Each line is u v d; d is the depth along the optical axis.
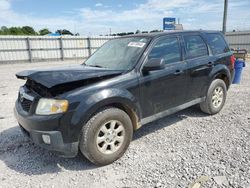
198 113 4.96
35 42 22.86
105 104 2.95
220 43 5.04
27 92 3.17
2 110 5.70
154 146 3.52
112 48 4.17
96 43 26.55
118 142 3.16
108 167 3.02
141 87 3.34
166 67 3.70
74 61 23.48
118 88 3.08
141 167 2.96
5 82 10.23
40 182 2.74
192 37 4.37
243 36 28.25
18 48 22.06
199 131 4.02
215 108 4.75
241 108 5.20
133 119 3.38
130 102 3.19
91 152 2.89
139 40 3.85
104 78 3.08
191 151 3.30
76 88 2.88
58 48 24.27
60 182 2.73
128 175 2.80
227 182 2.54
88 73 3.01
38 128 2.75
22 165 3.12
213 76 4.57
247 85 7.91
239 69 8.05
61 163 3.15
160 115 3.73
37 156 3.36
